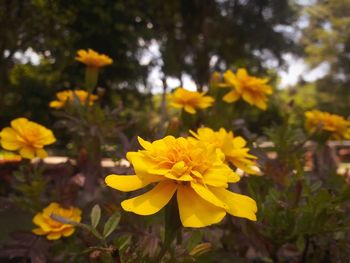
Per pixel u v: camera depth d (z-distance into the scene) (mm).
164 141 123
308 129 305
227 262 194
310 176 249
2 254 197
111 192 211
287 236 179
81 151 265
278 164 229
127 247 144
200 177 108
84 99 313
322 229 172
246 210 113
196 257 160
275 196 185
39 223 201
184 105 262
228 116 273
